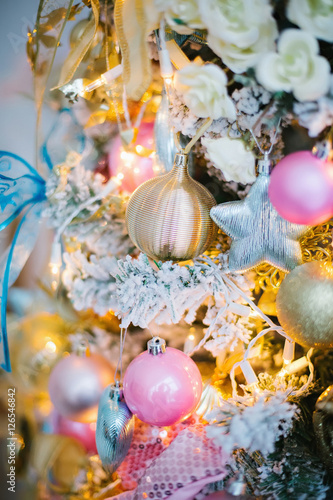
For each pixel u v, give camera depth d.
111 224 0.60
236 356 0.54
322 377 0.51
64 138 0.60
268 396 0.48
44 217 0.61
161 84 0.54
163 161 0.51
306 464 0.46
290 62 0.39
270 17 0.39
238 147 0.45
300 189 0.39
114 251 0.59
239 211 0.45
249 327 0.54
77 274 0.59
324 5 0.37
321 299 0.43
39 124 0.61
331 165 0.40
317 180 0.39
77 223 0.59
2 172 0.61
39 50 0.57
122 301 0.49
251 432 0.45
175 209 0.46
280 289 0.46
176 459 0.48
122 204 0.58
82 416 0.55
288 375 0.51
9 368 0.60
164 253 0.47
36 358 0.62
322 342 0.44
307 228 0.45
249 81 0.43
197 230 0.47
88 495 0.55
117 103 0.56
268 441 0.45
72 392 0.54
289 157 0.41
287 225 0.45
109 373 0.56
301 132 0.47
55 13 0.56
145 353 0.50
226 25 0.39
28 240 0.61
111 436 0.50
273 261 0.46
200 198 0.47
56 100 0.59
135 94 0.48
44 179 0.61
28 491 0.58
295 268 0.45
